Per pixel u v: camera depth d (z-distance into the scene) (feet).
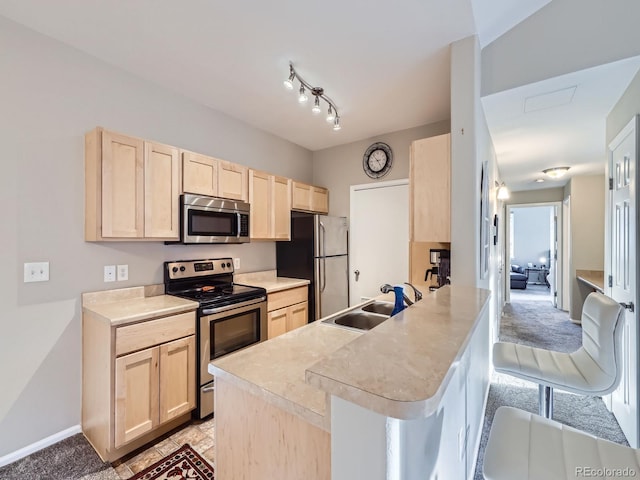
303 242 11.09
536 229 30.94
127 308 6.41
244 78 7.87
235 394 3.44
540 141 9.65
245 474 3.35
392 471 1.94
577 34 5.85
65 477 5.38
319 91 8.50
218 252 9.64
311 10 5.58
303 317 10.52
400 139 11.48
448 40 6.43
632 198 5.98
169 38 6.33
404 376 1.98
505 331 13.73
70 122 6.52
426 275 9.45
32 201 6.02
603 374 4.86
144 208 6.88
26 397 5.94
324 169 13.51
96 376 6.04
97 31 6.11
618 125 6.97
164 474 5.45
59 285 6.35
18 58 5.87
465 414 4.71
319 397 2.86
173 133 8.49
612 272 7.34
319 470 2.71
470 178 6.33
